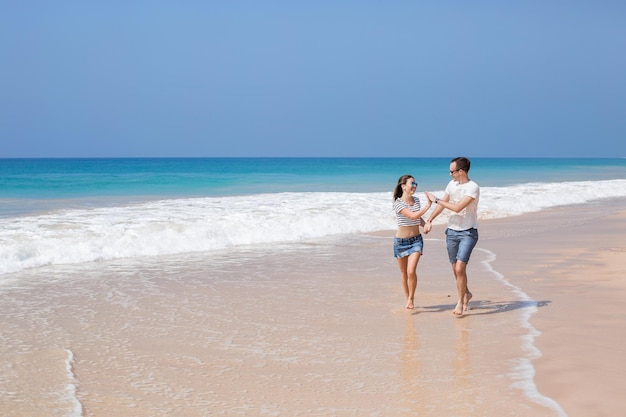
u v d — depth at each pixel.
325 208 19.50
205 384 5.48
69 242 12.77
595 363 5.90
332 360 6.14
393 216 18.78
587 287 9.40
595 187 31.88
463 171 7.91
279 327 7.36
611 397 5.08
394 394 5.23
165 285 9.86
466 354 6.29
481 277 10.35
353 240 15.48
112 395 5.21
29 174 49.06
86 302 8.64
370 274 10.85
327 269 11.35
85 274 10.80
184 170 64.44
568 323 7.36
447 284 9.91
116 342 6.74
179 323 7.54
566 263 11.48
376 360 6.13
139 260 12.36
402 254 8.25
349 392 5.29
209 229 14.87
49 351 6.40
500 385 5.39
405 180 8.23
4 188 31.59
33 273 10.88
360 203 21.22
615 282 9.66
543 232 16.38
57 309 8.23
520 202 24.53
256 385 5.46
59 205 22.00
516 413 4.79
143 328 7.32
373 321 7.65
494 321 7.55
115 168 69.81
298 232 16.00
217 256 12.90
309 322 7.59
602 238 14.85
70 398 5.12
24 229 14.09
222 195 28.94
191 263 12.01
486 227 17.98
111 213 17.72
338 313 8.05
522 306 8.28
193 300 8.78
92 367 5.93
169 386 5.43
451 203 7.85
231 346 6.61
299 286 9.78
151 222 15.56
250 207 19.55
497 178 48.47
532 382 5.45
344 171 63.72
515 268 11.14
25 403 5.01
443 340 6.80
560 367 5.81
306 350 6.47
